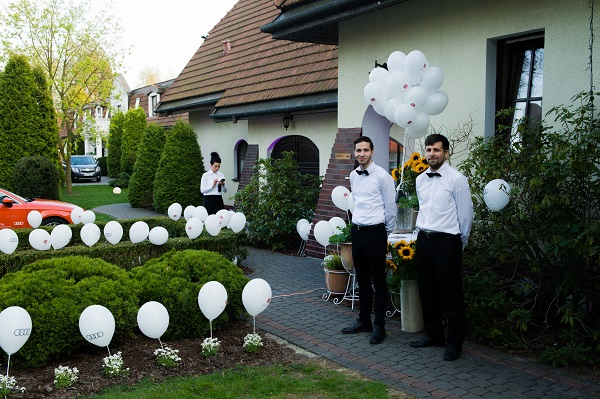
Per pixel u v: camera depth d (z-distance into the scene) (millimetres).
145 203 18422
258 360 4914
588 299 5215
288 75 12547
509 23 6387
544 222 5125
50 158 16031
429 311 5219
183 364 4734
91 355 4938
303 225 9695
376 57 8539
